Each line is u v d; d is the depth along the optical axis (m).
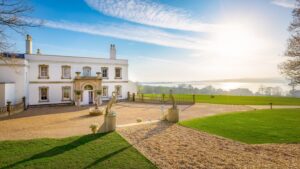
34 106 29.86
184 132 11.85
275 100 32.94
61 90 32.22
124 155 8.08
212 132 11.78
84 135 10.99
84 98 32.53
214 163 7.42
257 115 17.52
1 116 20.30
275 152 8.46
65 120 17.81
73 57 33.31
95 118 18.91
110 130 11.93
